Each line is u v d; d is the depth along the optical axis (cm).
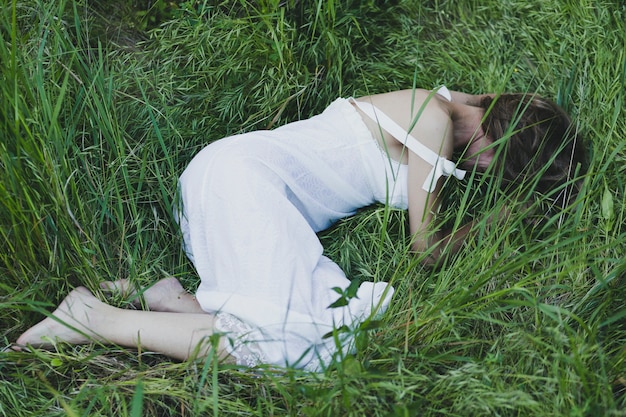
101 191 243
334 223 273
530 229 263
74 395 214
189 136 275
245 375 215
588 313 235
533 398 205
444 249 242
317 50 298
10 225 217
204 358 219
